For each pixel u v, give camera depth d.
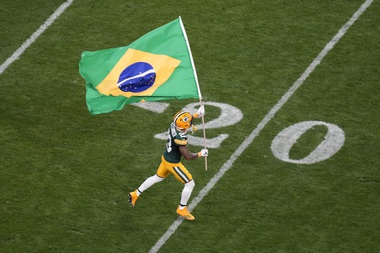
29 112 44.56
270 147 42.59
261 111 44.72
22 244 37.72
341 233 38.25
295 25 50.31
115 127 43.78
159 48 38.19
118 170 41.38
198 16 50.94
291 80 46.59
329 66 47.50
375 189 40.34
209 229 38.56
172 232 38.44
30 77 46.81
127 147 42.59
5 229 38.38
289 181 40.84
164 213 39.34
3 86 46.16
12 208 39.34
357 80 46.59
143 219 39.06
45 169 41.34
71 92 45.91
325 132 43.41
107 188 40.47
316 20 50.66
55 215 39.09
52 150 42.34
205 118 44.38
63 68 47.44
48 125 43.78
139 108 44.94
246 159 42.00
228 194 40.22
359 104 45.06
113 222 38.88
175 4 51.88
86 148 42.53
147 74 37.81
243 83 46.44
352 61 47.84
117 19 50.84
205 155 37.72
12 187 40.38
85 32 49.91
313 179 40.91
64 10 51.41
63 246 37.69
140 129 43.66
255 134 43.38
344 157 42.06
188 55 38.16
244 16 50.91
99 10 51.44
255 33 49.72
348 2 52.00
